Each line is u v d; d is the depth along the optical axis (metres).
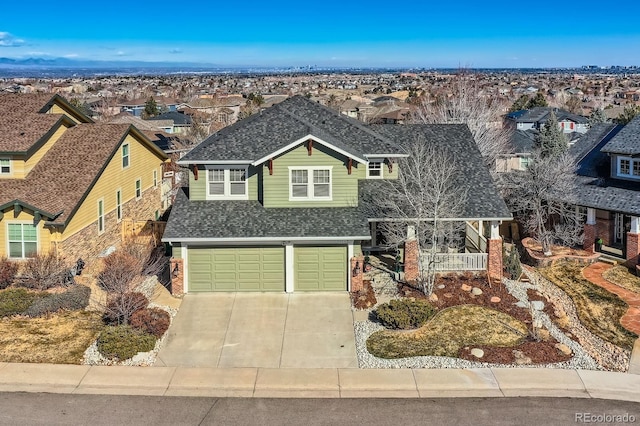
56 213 24.28
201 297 23.31
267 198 24.73
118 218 31.72
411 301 21.12
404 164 27.58
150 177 37.84
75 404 15.62
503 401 15.88
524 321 21.06
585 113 106.25
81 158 28.97
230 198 25.47
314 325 20.86
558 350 18.75
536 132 53.50
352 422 14.88
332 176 24.61
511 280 25.05
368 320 21.19
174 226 23.64
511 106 113.69
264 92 188.00
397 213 24.03
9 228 24.56
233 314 21.77
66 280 23.80
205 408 15.55
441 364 17.92
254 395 16.31
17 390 16.25
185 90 197.62
